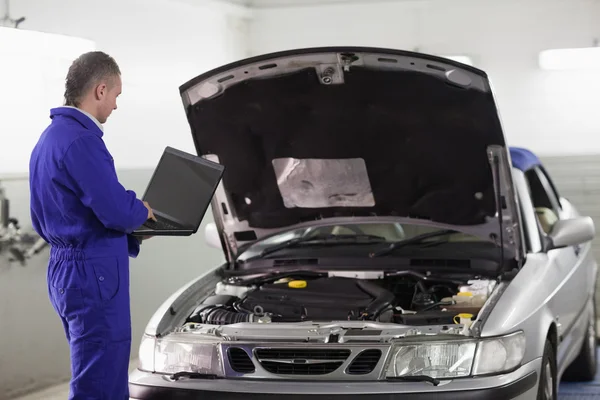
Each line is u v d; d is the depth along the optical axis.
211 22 8.56
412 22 8.98
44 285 6.12
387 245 4.75
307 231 5.06
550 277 4.38
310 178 4.51
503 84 8.78
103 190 3.52
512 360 3.67
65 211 3.59
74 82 3.67
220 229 4.77
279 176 4.52
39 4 6.07
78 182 3.53
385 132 4.20
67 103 3.70
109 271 3.61
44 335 6.14
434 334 3.62
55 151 3.58
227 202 4.64
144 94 7.38
